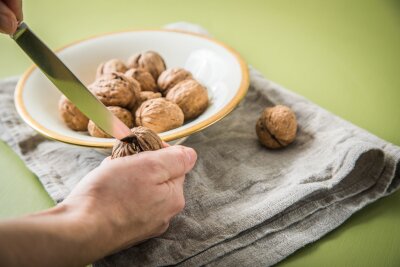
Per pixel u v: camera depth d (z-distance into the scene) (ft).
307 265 1.18
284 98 1.63
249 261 1.17
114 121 1.13
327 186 1.30
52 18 2.32
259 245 1.21
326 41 1.97
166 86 1.62
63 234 1.01
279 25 2.12
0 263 0.94
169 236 1.22
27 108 1.46
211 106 1.52
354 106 1.62
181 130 1.33
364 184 1.34
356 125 1.54
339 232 1.25
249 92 1.71
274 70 1.84
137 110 1.49
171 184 1.18
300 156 1.45
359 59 1.84
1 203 1.38
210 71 1.65
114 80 1.50
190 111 1.52
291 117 1.47
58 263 1.00
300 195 1.27
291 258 1.19
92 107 1.09
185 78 1.62
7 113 1.68
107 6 2.40
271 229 1.23
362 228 1.25
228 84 1.52
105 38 1.79
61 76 1.05
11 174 1.48
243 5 2.30
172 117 1.44
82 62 1.75
